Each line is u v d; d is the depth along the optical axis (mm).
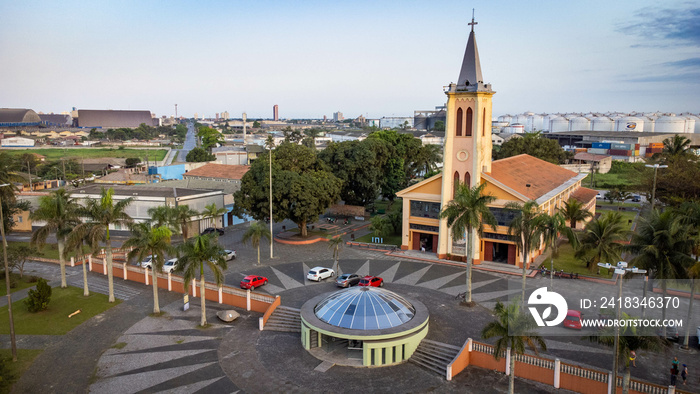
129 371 33906
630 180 121625
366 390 31469
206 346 37938
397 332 35094
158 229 44094
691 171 80625
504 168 68062
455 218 47094
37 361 35344
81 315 44031
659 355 34562
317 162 82562
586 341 37250
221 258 41969
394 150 97000
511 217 58000
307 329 37125
